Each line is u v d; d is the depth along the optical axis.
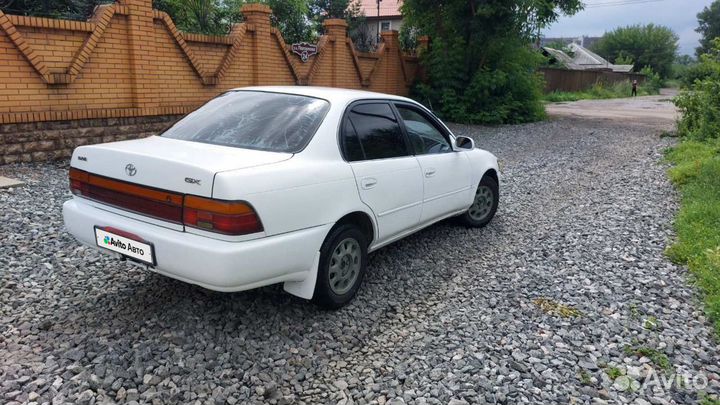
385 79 18.05
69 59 8.38
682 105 13.82
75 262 4.66
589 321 3.98
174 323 3.68
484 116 18.12
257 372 3.22
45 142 8.16
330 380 3.21
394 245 5.62
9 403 2.78
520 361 3.43
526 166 10.73
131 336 3.49
